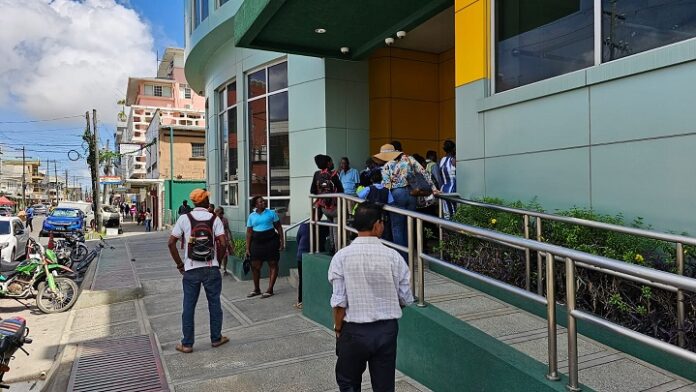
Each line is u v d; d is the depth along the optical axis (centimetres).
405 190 561
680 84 394
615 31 455
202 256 516
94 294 839
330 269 307
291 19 844
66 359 501
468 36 620
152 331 627
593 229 424
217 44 1346
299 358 475
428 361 384
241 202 1233
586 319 261
